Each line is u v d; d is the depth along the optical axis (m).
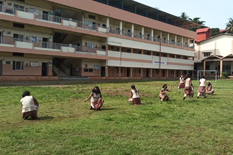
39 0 24.45
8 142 4.53
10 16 20.95
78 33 27.97
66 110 8.28
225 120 6.75
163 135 5.15
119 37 32.34
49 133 5.17
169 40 43.78
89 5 28.12
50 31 25.84
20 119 6.68
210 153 4.13
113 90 16.36
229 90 17.53
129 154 4.00
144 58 37.16
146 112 7.82
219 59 41.66
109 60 31.23
